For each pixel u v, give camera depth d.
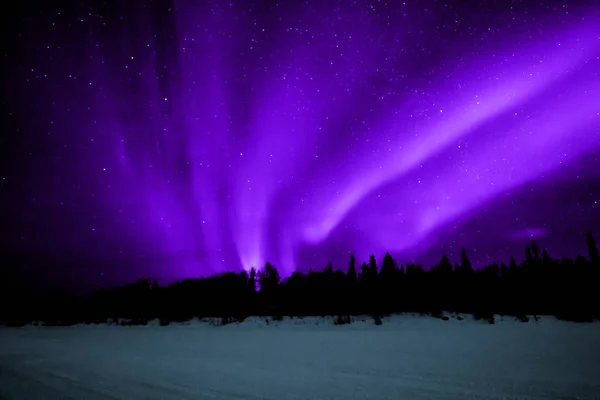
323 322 36.44
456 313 38.59
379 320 34.88
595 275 40.72
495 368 11.02
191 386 9.12
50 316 55.81
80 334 31.50
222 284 48.03
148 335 28.34
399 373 10.53
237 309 44.47
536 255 48.62
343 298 44.25
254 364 12.69
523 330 24.69
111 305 53.28
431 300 41.78
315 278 47.31
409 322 34.72
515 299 40.62
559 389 8.35
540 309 38.78
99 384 9.54
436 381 9.35
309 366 12.11
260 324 36.69
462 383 9.07
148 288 52.75
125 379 10.16
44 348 19.59
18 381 10.33
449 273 44.91
